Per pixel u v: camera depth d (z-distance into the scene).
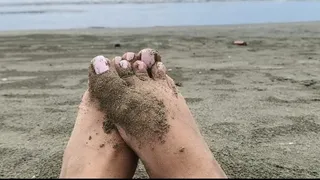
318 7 2.04
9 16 1.77
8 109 0.48
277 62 0.77
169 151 0.26
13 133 0.40
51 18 1.73
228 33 1.31
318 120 0.42
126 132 0.27
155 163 0.26
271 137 0.38
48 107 0.48
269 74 0.66
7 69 0.74
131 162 0.28
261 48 0.98
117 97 0.29
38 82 0.62
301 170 0.31
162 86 0.30
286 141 0.37
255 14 1.83
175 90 0.31
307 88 0.56
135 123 0.27
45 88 0.58
